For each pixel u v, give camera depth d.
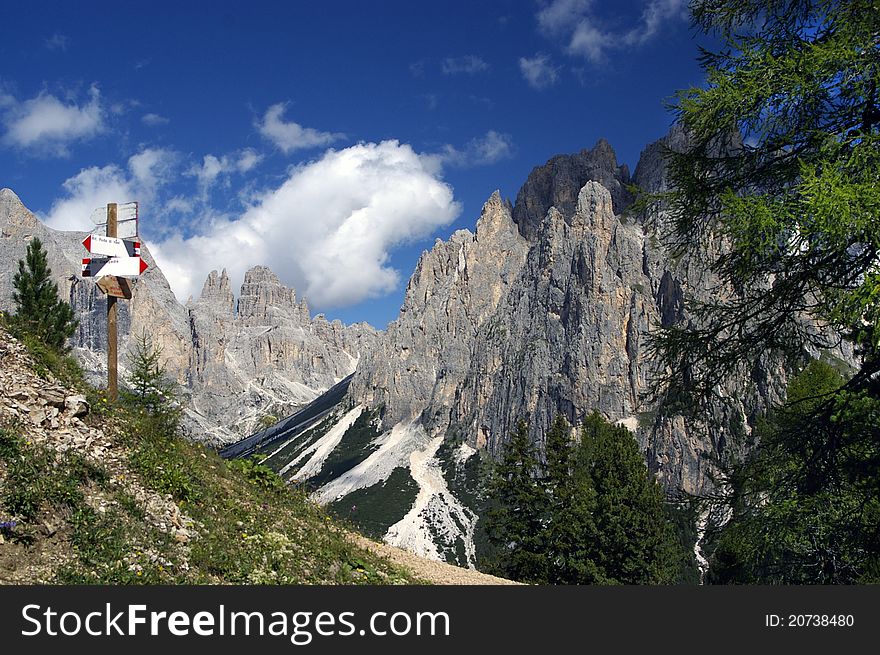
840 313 8.61
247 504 14.32
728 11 10.48
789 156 9.83
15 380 11.87
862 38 8.70
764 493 11.24
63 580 8.47
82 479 10.68
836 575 15.32
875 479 9.84
